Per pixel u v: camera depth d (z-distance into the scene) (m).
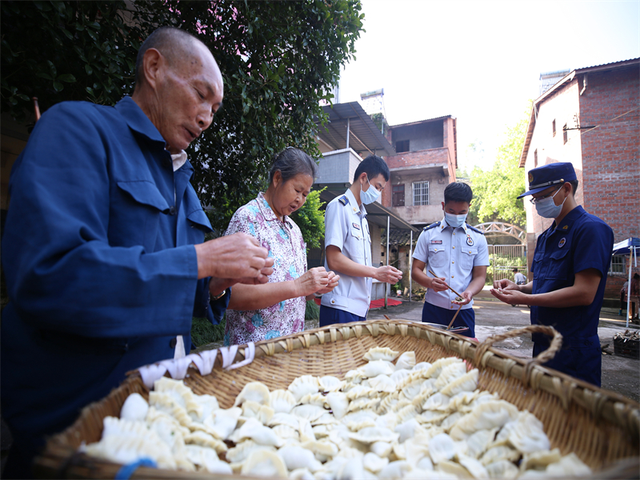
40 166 0.74
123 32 2.43
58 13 1.83
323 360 1.30
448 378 1.05
